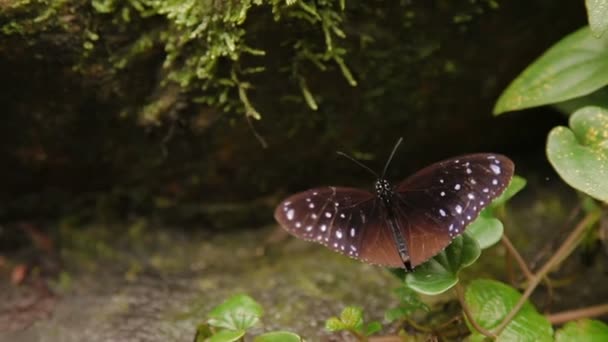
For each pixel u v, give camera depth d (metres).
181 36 0.59
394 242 0.53
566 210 0.67
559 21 0.63
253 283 0.64
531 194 0.68
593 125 0.56
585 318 0.58
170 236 0.67
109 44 0.59
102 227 0.67
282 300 0.62
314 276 0.64
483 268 0.63
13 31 0.58
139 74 0.60
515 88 0.59
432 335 0.58
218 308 0.56
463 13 0.61
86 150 0.64
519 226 0.66
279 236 0.67
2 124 0.62
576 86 0.58
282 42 0.59
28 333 0.62
